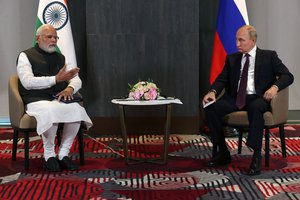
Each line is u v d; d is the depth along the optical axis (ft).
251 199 10.51
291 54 21.65
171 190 11.20
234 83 13.67
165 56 18.01
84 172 12.89
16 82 13.58
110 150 15.74
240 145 14.94
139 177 12.35
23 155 14.99
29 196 10.81
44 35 13.55
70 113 12.88
